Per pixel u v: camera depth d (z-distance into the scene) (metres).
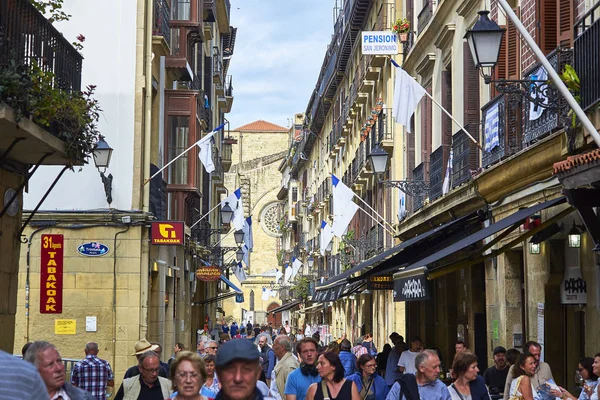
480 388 12.03
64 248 27.48
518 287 21.41
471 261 18.28
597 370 12.48
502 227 15.69
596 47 13.75
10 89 14.48
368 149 45.62
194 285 43.59
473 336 26.05
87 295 27.41
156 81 32.03
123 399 11.87
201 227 44.66
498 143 20.70
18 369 4.28
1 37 14.52
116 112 28.61
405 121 24.59
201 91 42.84
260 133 134.75
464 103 25.00
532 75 17.77
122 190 28.30
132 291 27.47
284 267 114.12
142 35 28.84
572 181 13.65
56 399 7.84
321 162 78.38
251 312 129.25
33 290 27.08
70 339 27.30
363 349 26.45
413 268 18.58
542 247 18.58
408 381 11.48
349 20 51.31
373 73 44.78
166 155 34.19
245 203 127.50
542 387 13.13
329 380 12.12
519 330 21.25
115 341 27.33
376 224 44.47
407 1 35.88
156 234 27.80
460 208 25.00
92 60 28.75
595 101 13.55
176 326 36.91
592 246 16.31
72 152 17.17
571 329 18.33
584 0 15.83
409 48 34.62
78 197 27.91
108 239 27.50
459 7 25.64
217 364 5.50
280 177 130.62
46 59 16.44
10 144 16.05
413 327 35.81
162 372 15.59
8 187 17.44
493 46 15.55
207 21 51.91
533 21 18.66
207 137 31.83
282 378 16.28
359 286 35.22
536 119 17.80
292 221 104.56
